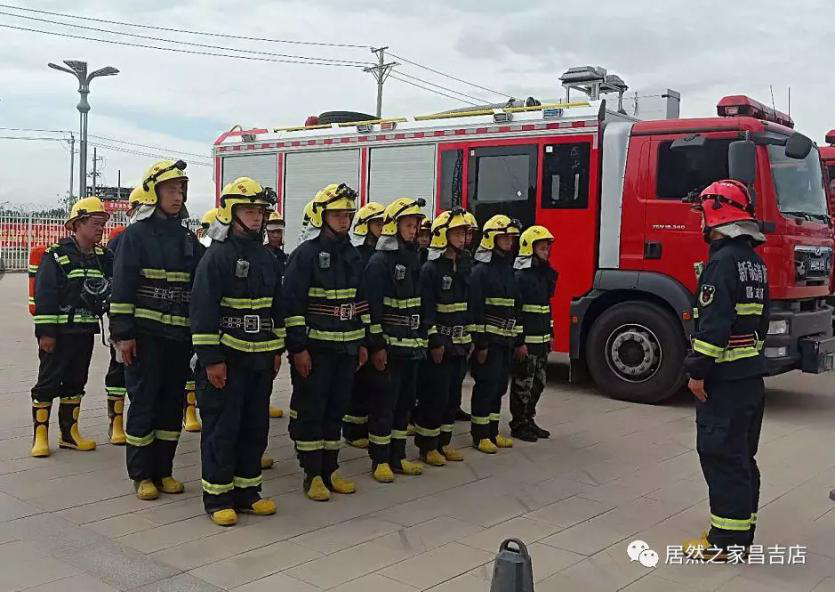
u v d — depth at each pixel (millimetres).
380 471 5711
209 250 4723
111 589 3818
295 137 11562
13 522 4656
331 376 5230
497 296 6414
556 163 9109
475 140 9758
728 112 8508
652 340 8508
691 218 8203
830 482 5918
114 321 4945
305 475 5340
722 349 4223
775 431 7559
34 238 25766
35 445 6035
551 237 6914
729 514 4355
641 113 10070
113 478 5543
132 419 5098
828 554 4527
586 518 5012
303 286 5070
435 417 6098
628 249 8609
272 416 7566
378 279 5543
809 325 8367
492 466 6164
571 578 4098
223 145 12500
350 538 4559
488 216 9648
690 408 8438
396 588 3898
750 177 7426
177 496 5223
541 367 7020
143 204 5113
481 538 4617
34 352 10891
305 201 11469
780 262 7910
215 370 4637
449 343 5957
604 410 8305
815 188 8844
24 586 3820
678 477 5945
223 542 4445
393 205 5664
